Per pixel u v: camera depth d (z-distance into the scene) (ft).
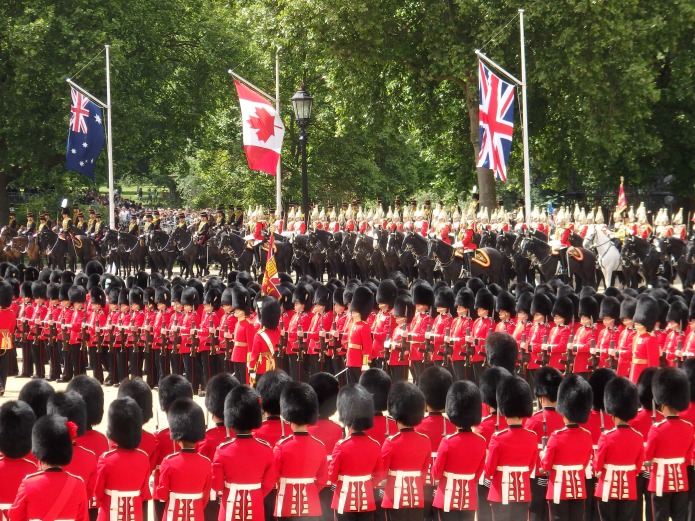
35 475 42.39
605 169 202.28
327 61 192.34
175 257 162.50
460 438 50.03
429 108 202.69
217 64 234.38
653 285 114.11
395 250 141.90
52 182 226.79
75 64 201.77
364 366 82.43
